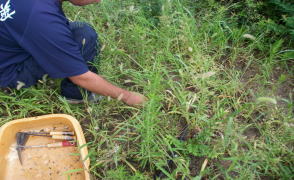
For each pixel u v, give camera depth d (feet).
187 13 9.15
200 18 9.11
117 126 6.68
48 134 6.84
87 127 7.23
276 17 8.64
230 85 7.60
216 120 6.88
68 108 7.06
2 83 6.70
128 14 9.02
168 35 8.37
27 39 5.35
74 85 7.02
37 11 5.15
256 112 7.23
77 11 9.41
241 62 8.39
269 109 7.16
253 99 7.45
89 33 7.14
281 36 8.42
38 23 5.16
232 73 7.90
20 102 7.17
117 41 8.88
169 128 6.97
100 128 7.18
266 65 7.96
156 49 8.41
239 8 9.02
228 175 6.00
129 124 6.61
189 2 9.45
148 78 7.56
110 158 6.51
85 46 7.09
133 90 7.75
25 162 6.55
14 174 6.42
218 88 7.51
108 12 9.34
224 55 8.54
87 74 5.86
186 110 6.81
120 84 7.80
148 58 8.21
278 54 8.23
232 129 6.46
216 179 6.25
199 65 7.87
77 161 6.58
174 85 7.68
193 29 8.55
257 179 6.20
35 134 6.81
